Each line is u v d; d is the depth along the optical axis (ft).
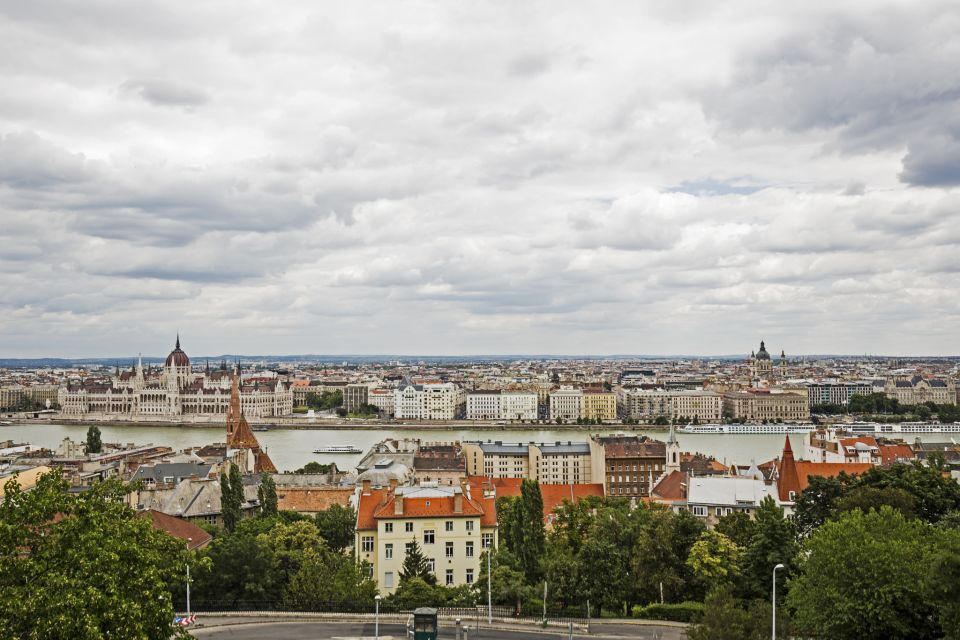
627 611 533.55
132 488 370.53
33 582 301.02
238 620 493.36
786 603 464.65
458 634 445.78
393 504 610.65
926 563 391.86
